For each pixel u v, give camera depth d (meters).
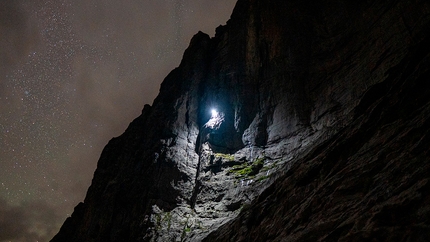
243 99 27.69
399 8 20.59
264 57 29.16
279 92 25.91
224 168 24.56
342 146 12.80
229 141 26.42
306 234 9.89
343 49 24.28
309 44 27.42
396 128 10.67
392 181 8.74
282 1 31.58
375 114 12.52
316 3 30.17
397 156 9.49
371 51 21.20
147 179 28.22
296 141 22.08
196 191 24.64
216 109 29.30
